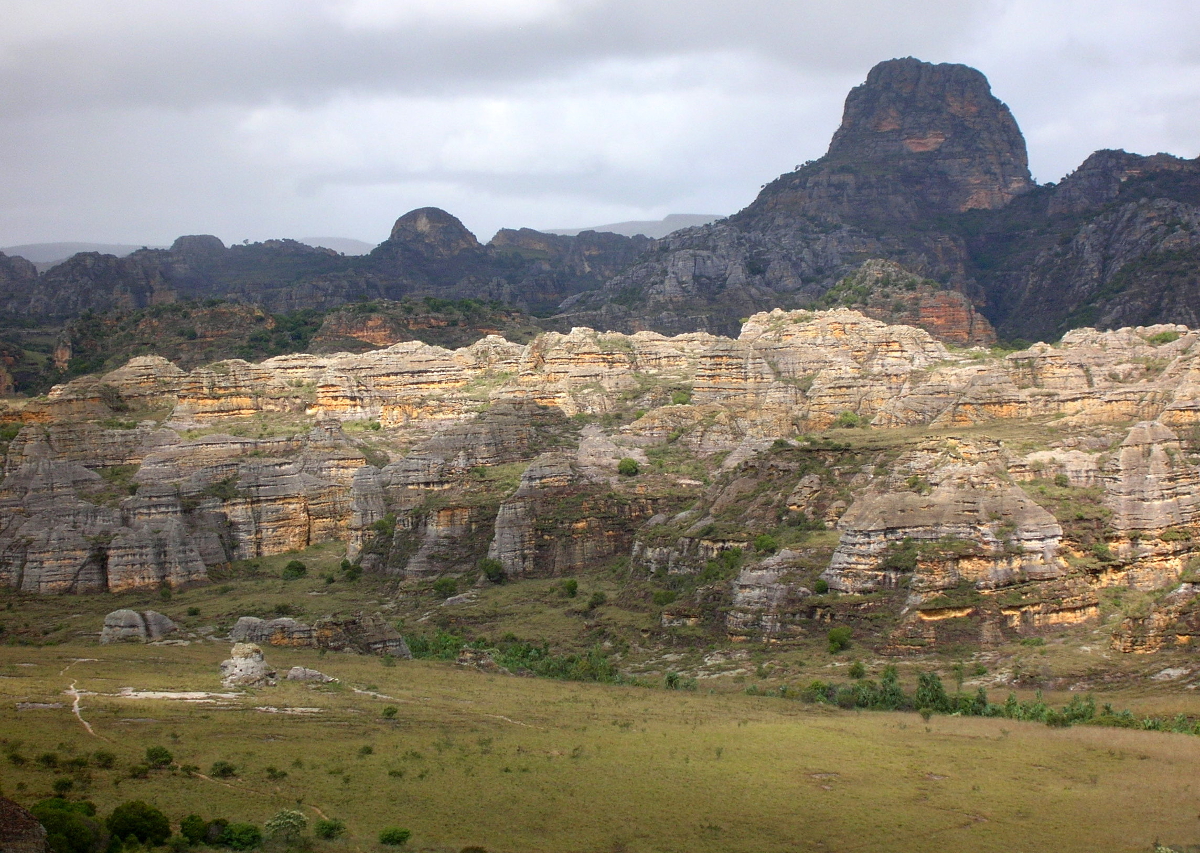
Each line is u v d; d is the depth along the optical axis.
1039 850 85.56
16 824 76.94
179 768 95.12
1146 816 90.31
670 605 160.38
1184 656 128.62
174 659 135.38
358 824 88.56
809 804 93.00
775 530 167.50
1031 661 131.75
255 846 83.88
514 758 101.56
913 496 149.88
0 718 103.81
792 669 137.50
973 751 103.38
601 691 126.94
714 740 106.75
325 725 108.00
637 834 88.12
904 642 138.75
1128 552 156.12
